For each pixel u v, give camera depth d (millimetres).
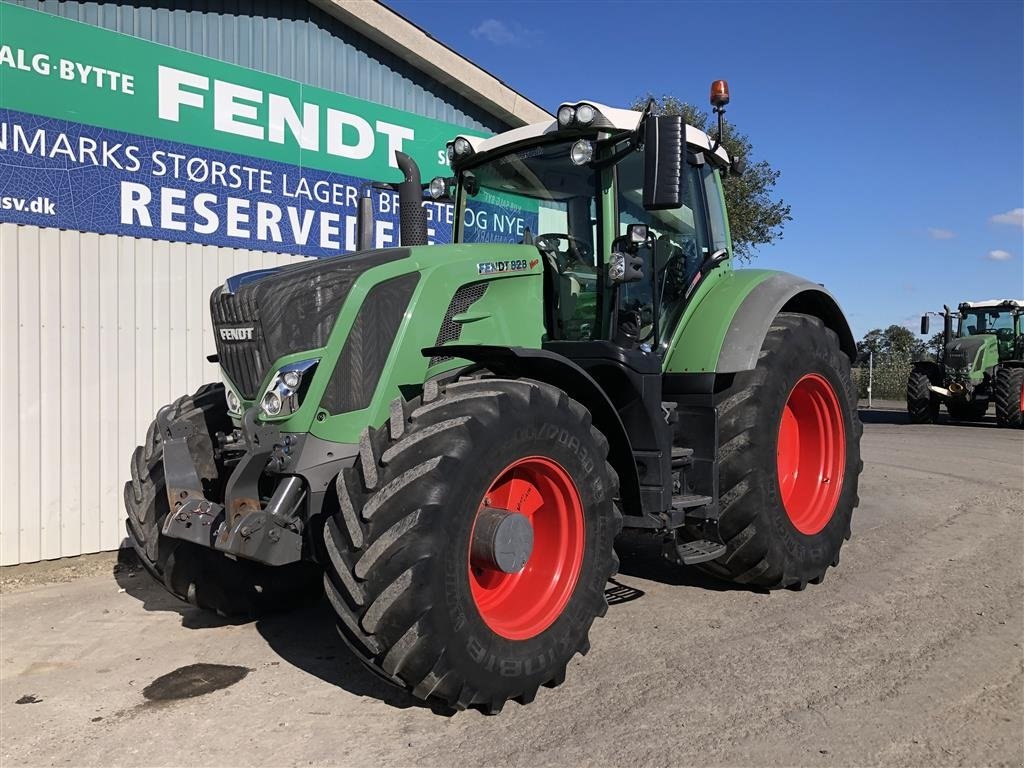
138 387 5891
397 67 7715
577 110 3939
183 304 6141
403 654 2828
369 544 2836
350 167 7281
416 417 3051
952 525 6254
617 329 4016
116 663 3795
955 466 9445
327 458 3297
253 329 3365
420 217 4562
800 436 5141
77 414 5594
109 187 5742
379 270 3457
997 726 3018
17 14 5285
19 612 4590
